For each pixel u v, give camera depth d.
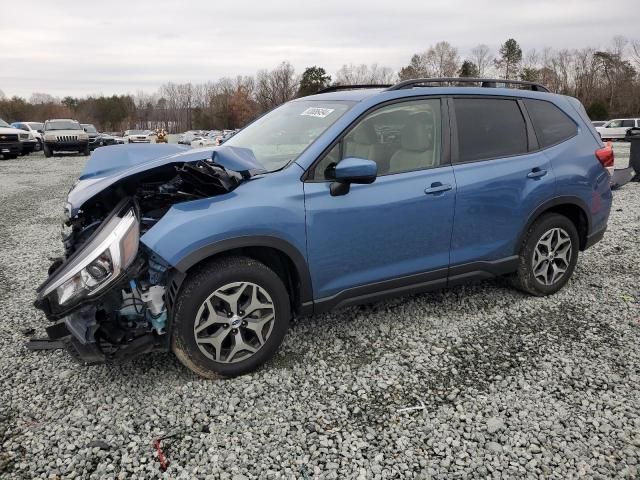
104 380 3.14
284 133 3.71
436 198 3.58
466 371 3.24
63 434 2.66
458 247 3.79
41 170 16.81
